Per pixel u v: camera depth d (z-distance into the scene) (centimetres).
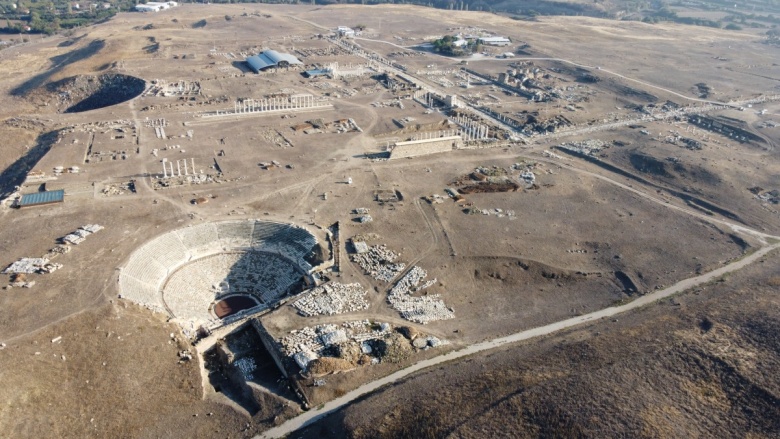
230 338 10075
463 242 12650
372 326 9931
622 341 9206
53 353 8569
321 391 8481
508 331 10038
